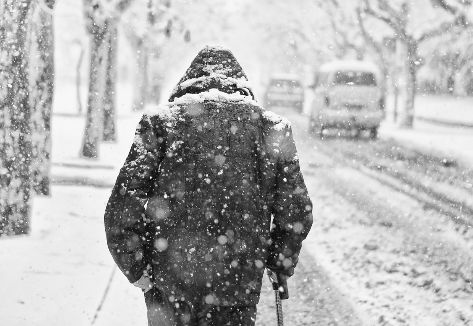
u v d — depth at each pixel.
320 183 16.58
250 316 3.62
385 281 8.15
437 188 15.91
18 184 9.64
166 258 3.59
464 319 6.84
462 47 40.16
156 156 3.66
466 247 9.85
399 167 19.78
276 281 3.86
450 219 12.05
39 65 12.59
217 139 3.66
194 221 3.59
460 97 60.44
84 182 14.92
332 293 7.64
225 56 3.84
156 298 3.71
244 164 3.66
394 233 10.91
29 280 7.41
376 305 7.26
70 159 18.67
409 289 7.85
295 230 3.75
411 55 36.16
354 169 19.30
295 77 45.94
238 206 3.61
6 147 9.56
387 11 35.88
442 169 19.28
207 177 3.61
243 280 3.59
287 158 3.75
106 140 23.91
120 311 6.55
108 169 17.44
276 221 3.77
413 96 36.16
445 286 7.94
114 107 23.94
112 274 7.81
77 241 9.40
